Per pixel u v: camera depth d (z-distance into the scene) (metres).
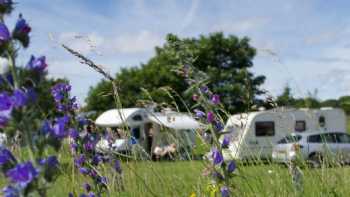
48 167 2.79
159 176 5.81
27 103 2.77
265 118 25.38
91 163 5.10
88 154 5.09
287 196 5.79
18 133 2.84
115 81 5.73
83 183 5.05
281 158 6.33
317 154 6.61
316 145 18.58
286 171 6.22
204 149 4.80
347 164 7.15
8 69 2.85
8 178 2.80
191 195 5.48
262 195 5.64
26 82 2.86
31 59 2.88
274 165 6.28
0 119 2.79
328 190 5.84
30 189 2.72
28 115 2.82
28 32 2.89
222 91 41.94
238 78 44.22
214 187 4.68
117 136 6.05
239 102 42.34
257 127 25.36
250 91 6.56
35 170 2.71
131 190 5.63
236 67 48.50
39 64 2.87
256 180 5.83
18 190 2.73
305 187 6.02
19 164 2.70
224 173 4.54
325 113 28.23
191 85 4.68
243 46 48.44
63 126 2.88
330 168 6.64
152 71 45.69
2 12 2.90
